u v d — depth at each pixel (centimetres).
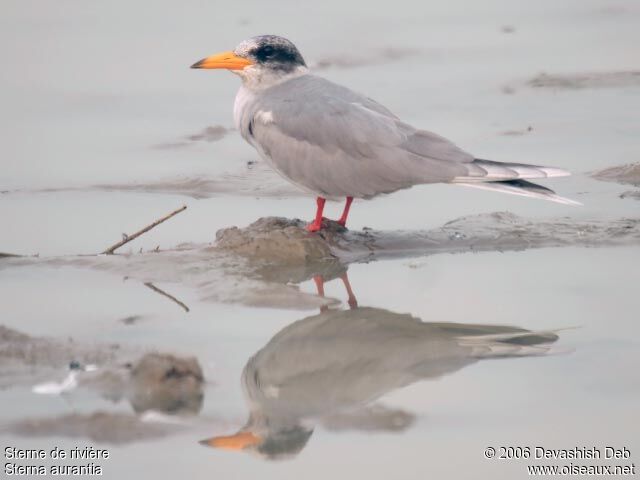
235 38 2573
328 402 1051
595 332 1178
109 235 1487
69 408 1002
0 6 2889
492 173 1348
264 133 1426
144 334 1159
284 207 1602
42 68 2377
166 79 2308
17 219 1546
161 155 1848
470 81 2264
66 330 1164
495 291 1295
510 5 2947
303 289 1316
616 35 2623
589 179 1675
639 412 1016
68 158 1836
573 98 2136
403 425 1004
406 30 2681
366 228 1469
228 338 1163
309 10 2858
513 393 1058
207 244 1434
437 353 1146
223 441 973
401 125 1402
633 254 1401
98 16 2808
